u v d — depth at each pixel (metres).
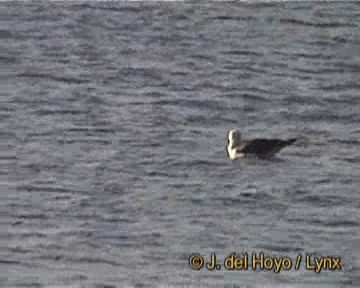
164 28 139.38
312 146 110.69
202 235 95.00
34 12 143.25
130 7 144.12
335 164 107.25
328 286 88.19
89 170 105.69
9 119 115.44
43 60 131.38
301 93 123.81
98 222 96.88
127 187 102.62
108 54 133.25
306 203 100.38
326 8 145.38
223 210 98.88
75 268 89.44
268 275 89.62
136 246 93.31
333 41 137.00
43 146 110.50
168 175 104.75
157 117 116.56
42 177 104.25
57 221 97.06
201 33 139.25
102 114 117.81
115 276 89.00
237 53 133.38
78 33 137.12
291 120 118.25
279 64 131.38
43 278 88.56
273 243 93.88
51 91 122.75
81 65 129.38
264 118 118.62
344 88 125.12
